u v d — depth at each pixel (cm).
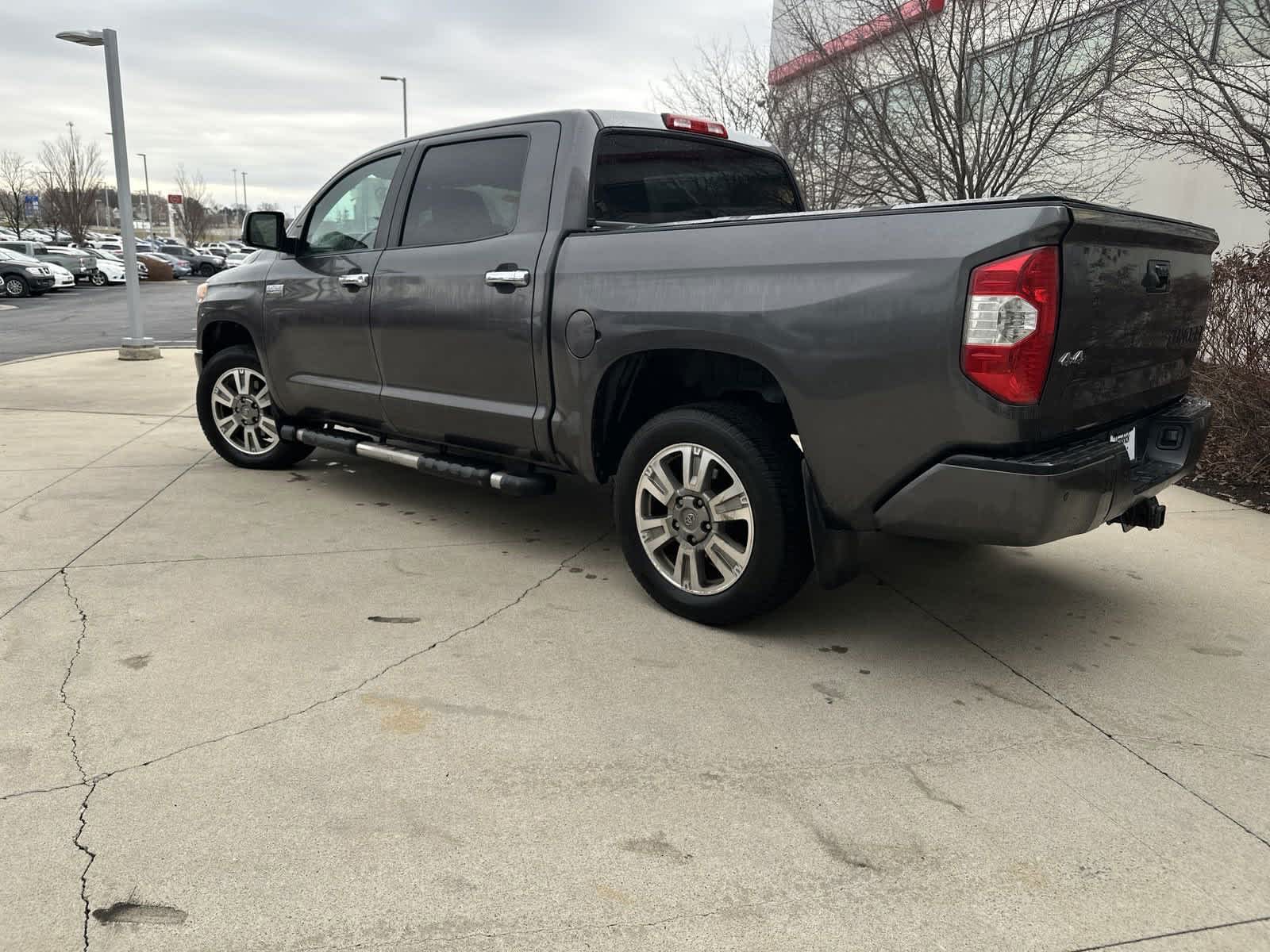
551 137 384
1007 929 192
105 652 310
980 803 236
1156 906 200
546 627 340
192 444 659
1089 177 1041
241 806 227
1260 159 671
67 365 1133
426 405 424
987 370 255
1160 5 731
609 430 368
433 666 305
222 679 293
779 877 207
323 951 182
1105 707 288
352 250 468
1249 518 495
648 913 195
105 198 9262
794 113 1076
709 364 355
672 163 409
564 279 358
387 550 425
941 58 931
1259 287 550
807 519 307
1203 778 249
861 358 277
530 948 185
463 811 228
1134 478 306
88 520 461
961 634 342
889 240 273
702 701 287
